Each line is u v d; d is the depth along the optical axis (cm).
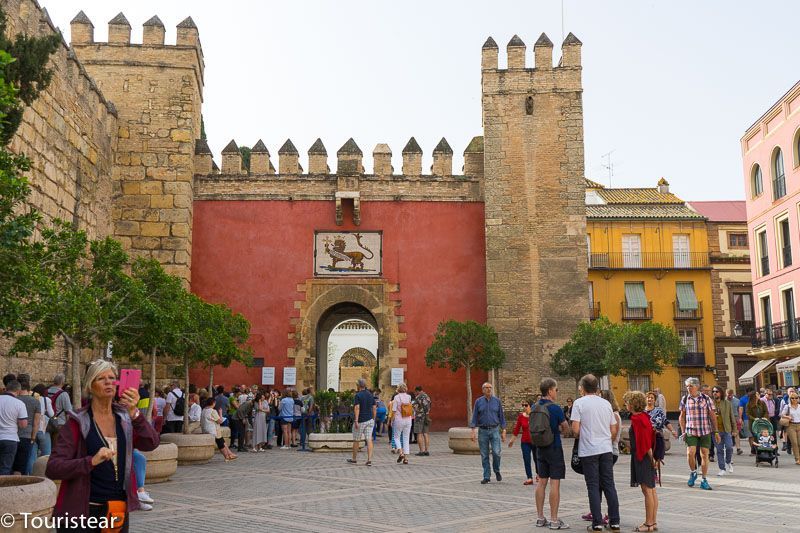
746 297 4916
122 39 3009
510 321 2952
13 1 1886
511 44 3152
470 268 3095
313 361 2997
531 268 2992
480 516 1019
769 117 3641
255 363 2994
